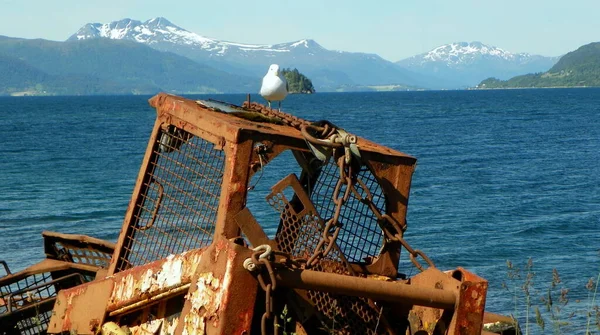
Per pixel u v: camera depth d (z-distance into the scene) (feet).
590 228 94.58
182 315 21.84
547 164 180.04
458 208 111.75
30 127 382.83
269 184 119.75
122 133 314.76
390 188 25.99
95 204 117.50
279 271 21.54
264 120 27.37
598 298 56.29
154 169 27.50
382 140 264.72
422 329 23.77
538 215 105.50
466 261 76.54
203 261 21.80
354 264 25.61
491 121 391.86
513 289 61.26
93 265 35.83
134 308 24.14
